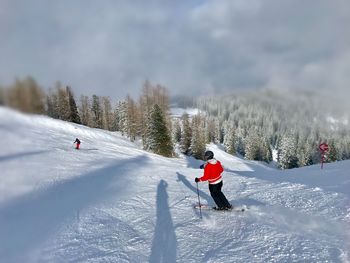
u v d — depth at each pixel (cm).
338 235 607
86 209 853
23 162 1449
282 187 1021
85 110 7562
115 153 2719
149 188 1146
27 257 569
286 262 526
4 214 779
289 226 675
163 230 716
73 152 2156
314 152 6694
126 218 795
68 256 578
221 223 739
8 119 2303
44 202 903
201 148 5678
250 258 553
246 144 7888
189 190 1110
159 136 4275
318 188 938
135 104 6062
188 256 583
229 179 1278
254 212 791
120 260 570
